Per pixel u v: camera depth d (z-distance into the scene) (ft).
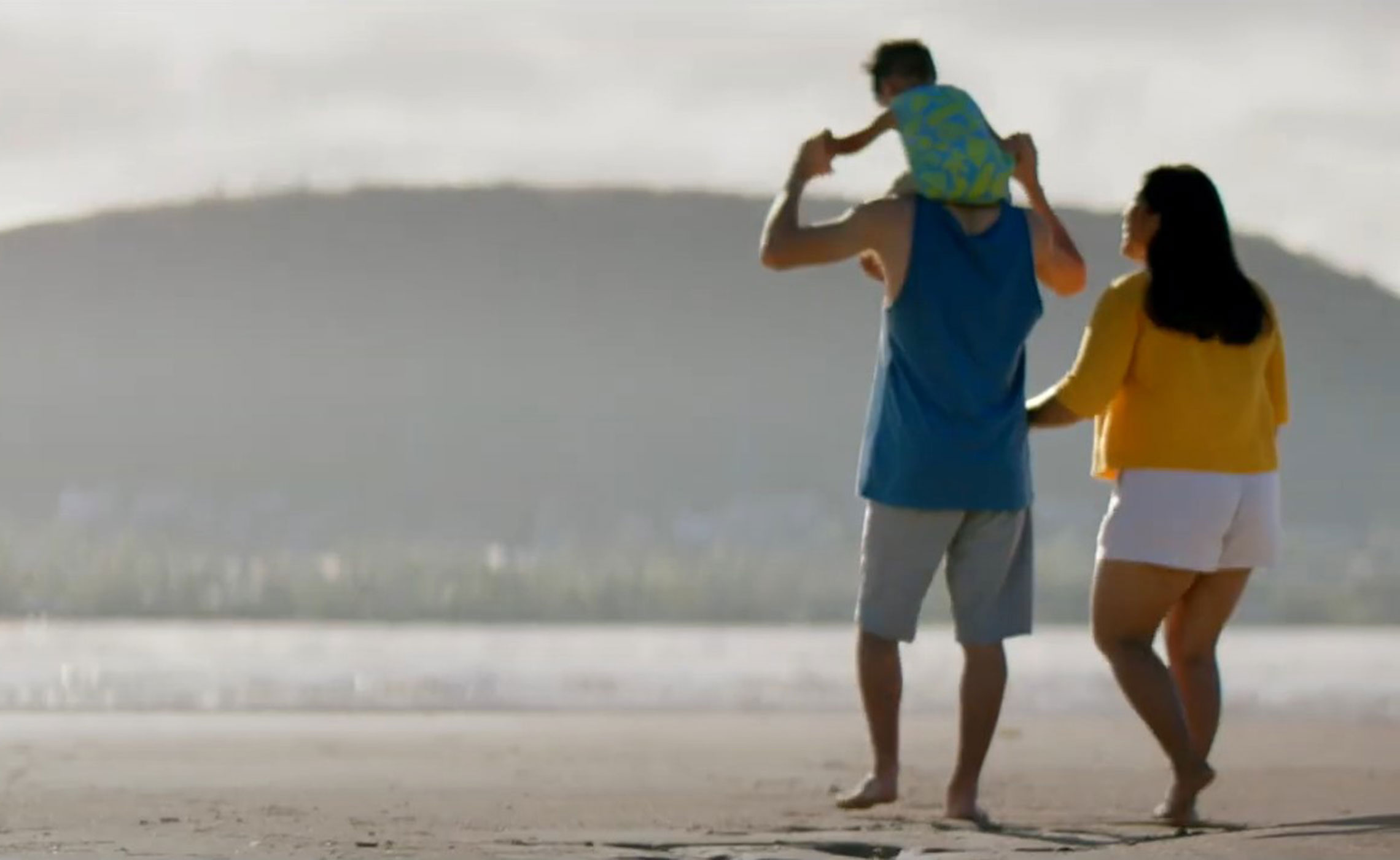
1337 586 174.09
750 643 110.52
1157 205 38.68
